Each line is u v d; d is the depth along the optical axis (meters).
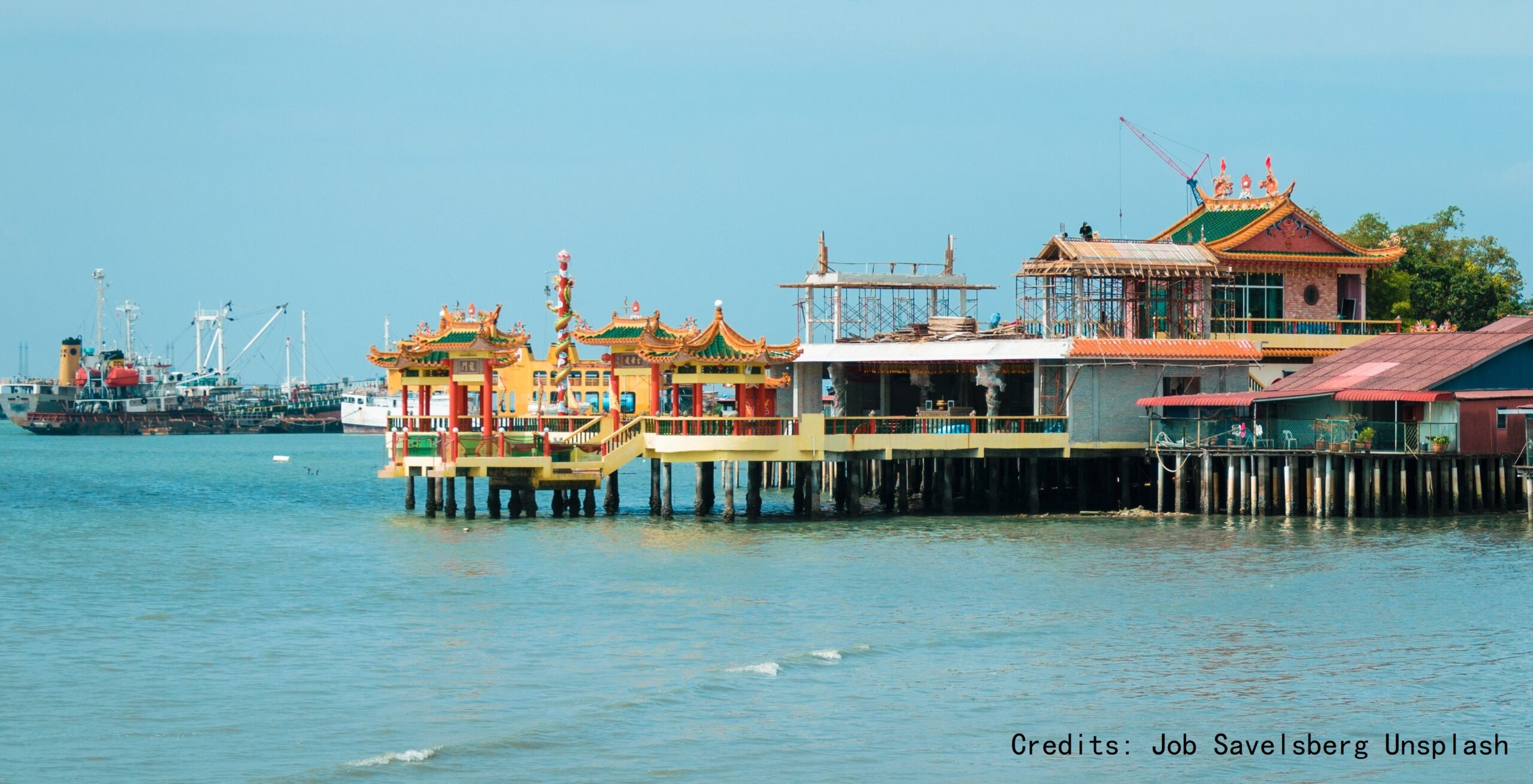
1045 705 56.03
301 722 54.16
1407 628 67.44
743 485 156.62
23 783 47.78
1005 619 69.81
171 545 100.62
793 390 124.81
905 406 124.38
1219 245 120.88
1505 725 53.62
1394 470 98.31
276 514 125.06
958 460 117.31
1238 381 110.62
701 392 106.12
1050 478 117.31
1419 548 87.12
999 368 108.38
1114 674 60.25
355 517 120.19
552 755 50.41
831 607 72.62
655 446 104.94
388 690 58.28
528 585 79.31
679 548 91.00
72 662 63.09
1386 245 130.50
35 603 76.69
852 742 51.88
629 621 70.06
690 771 48.91
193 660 63.28
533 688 58.50
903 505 110.38
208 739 52.25
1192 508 106.50
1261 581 78.12
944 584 78.25
